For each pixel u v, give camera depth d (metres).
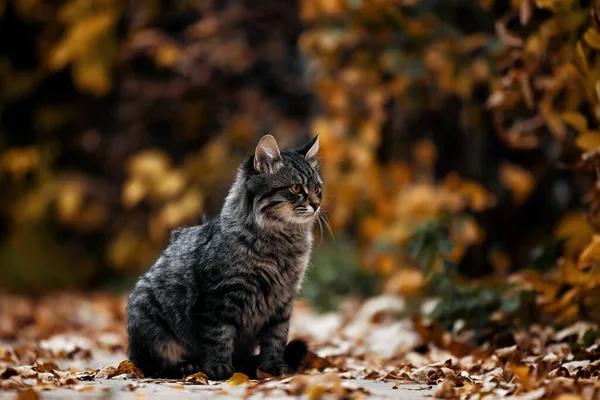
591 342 9.25
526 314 10.69
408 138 16.77
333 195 15.12
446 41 13.94
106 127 22.05
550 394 6.53
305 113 20.17
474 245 16.17
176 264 8.76
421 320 11.58
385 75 15.12
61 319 15.03
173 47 17.73
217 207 18.41
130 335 8.93
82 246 22.73
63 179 20.53
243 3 19.08
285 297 8.84
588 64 10.04
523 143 12.70
